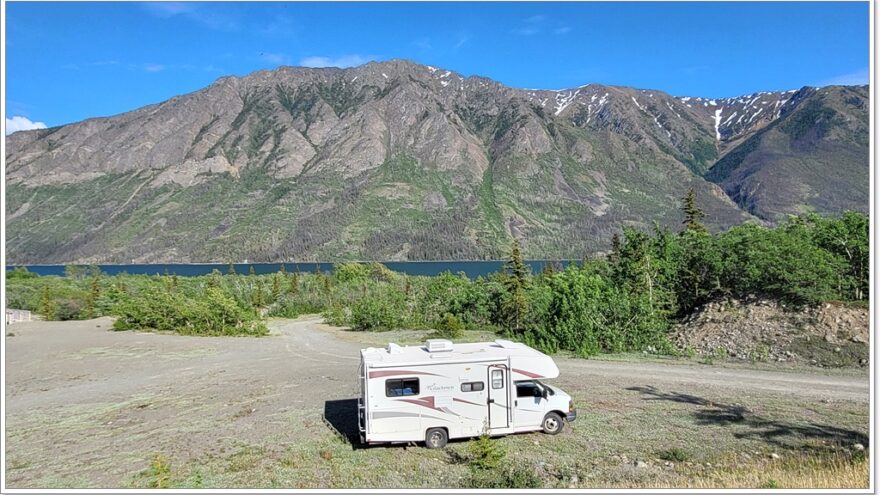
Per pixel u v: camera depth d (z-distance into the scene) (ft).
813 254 91.25
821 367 74.38
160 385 76.07
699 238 114.01
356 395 66.80
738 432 49.62
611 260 135.03
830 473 38.88
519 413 48.26
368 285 238.68
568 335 96.99
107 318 189.78
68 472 43.39
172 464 44.73
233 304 146.92
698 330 95.76
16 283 263.29
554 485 38.42
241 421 56.65
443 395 46.62
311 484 39.91
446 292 157.99
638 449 45.80
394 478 40.57
